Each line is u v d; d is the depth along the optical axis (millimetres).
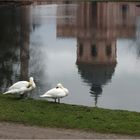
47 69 52625
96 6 153875
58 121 20047
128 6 157125
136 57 66188
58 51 68438
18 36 76562
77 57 64875
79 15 133125
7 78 43000
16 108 21984
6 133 17906
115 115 21766
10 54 58062
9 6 136750
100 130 19094
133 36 91500
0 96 24969
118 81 47406
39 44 72188
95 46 84500
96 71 58188
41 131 18500
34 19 109188
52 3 176250
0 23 94688
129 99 37469
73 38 90000
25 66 49906
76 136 17984
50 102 23719
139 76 50656
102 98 37938
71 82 45469
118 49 76688
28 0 154625
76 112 21906
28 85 24219
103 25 114562
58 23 106188
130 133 18859
